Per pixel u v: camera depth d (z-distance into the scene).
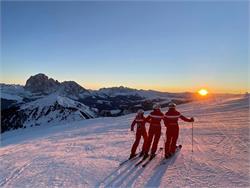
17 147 21.47
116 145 15.84
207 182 8.48
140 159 11.62
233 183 8.27
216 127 20.20
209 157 11.24
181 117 11.54
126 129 25.28
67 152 15.25
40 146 19.73
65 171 10.87
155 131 11.41
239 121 23.03
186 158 11.25
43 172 11.05
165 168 10.14
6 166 12.95
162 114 11.52
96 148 15.45
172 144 11.77
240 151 12.02
